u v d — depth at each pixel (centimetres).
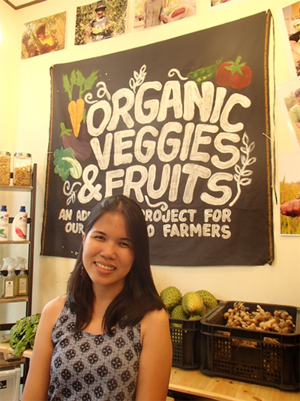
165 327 103
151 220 212
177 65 214
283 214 182
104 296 109
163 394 98
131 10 238
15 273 228
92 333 103
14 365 202
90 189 235
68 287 114
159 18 227
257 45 194
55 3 268
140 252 106
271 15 193
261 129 190
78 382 96
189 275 202
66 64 254
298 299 176
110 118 233
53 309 113
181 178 207
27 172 234
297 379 133
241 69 197
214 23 210
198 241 199
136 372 98
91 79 243
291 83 185
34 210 233
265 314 158
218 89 202
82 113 244
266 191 186
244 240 188
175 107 213
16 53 280
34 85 270
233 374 140
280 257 181
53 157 252
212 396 129
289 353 132
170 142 212
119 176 226
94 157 236
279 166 185
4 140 271
